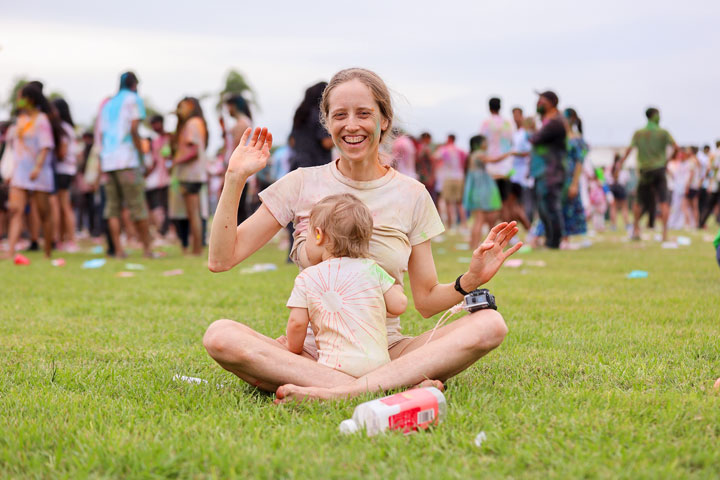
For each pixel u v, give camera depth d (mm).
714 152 18125
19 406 2920
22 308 5625
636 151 13203
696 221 19656
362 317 3010
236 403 2982
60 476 2189
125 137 9938
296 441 2418
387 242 3217
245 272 8344
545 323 4898
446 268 8594
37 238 11781
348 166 3307
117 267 8898
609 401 2898
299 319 3049
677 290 6426
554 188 11172
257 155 3111
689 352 3947
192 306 5758
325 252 3141
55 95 34031
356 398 2846
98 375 3490
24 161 9688
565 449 2352
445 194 17719
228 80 44000
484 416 2682
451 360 2949
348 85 3176
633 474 2141
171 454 2297
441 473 2150
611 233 17125
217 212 3131
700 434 2494
